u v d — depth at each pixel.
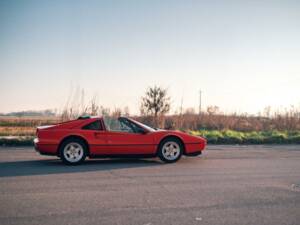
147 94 21.23
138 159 12.07
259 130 22.50
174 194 6.95
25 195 6.80
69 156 10.64
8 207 6.00
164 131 11.27
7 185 7.68
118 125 11.02
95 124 10.86
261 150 14.99
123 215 5.60
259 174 9.20
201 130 21.09
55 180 8.25
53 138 10.54
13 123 23.95
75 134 10.63
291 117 23.53
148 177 8.68
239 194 6.99
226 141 18.05
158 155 11.15
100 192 7.07
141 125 11.20
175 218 5.48
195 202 6.38
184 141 11.26
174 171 9.57
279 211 5.89
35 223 5.21
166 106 21.31
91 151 10.71
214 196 6.82
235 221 5.37
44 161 11.39
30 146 15.80
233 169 9.97
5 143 16.03
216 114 23.67
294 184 7.97
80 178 8.52
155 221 5.33
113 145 10.80
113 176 8.80
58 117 20.23
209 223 5.27
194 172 9.42
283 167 10.39
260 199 6.62
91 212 5.75
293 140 18.69
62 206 6.07
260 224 5.25
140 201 6.42
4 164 10.72
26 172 9.30
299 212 5.85
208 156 12.88
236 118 23.83
